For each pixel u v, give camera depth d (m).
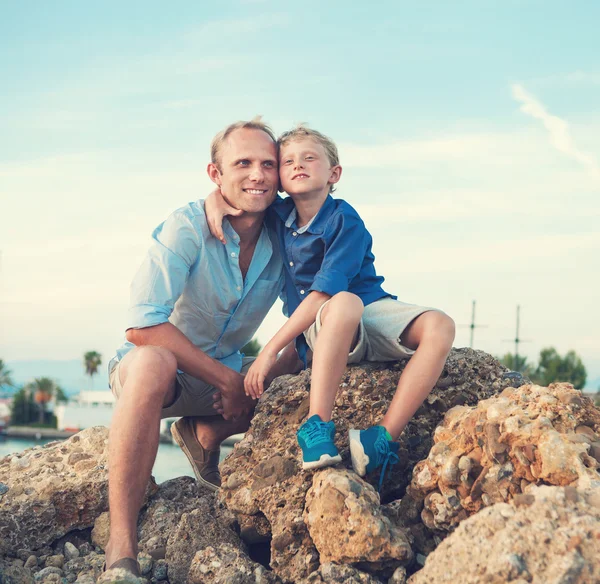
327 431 3.24
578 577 2.35
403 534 3.09
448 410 3.58
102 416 79.94
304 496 3.33
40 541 4.00
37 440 73.38
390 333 3.64
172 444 29.66
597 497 2.67
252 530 3.55
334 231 3.87
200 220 4.11
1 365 117.81
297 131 4.10
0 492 4.03
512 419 3.08
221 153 4.14
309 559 3.18
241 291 4.24
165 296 3.89
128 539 3.27
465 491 3.08
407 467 3.62
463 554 2.58
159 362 3.56
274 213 4.31
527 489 2.86
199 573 3.25
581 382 65.38
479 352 4.00
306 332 3.84
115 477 3.38
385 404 3.70
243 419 4.30
